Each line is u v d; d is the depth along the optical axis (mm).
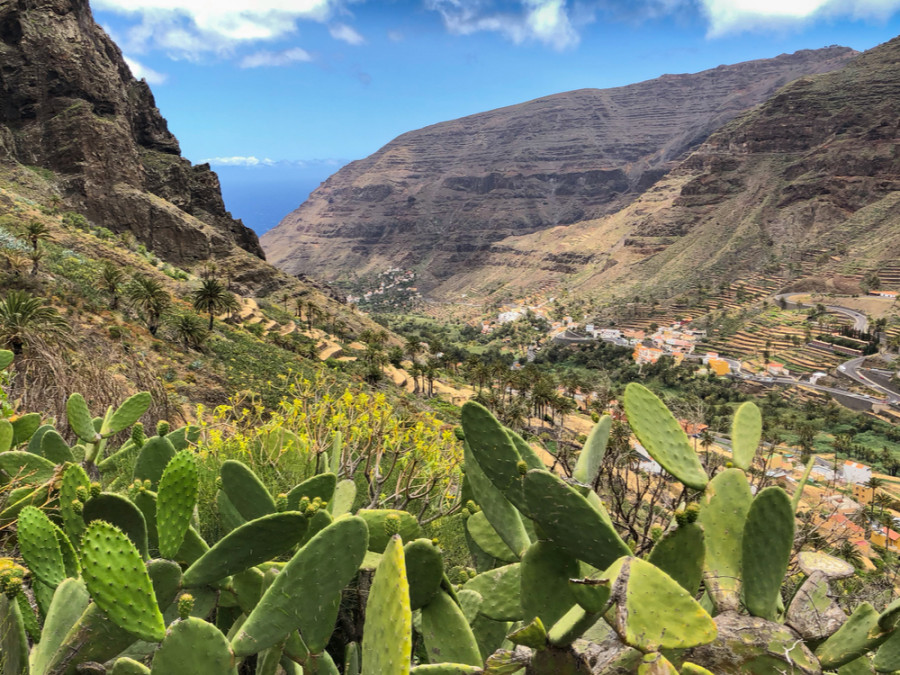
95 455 4359
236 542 2205
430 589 2150
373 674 1571
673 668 1581
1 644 1904
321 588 2000
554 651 1778
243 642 1911
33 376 7746
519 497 2326
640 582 1689
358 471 5055
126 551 1863
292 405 5227
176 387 30672
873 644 1797
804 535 4469
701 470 2396
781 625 1919
